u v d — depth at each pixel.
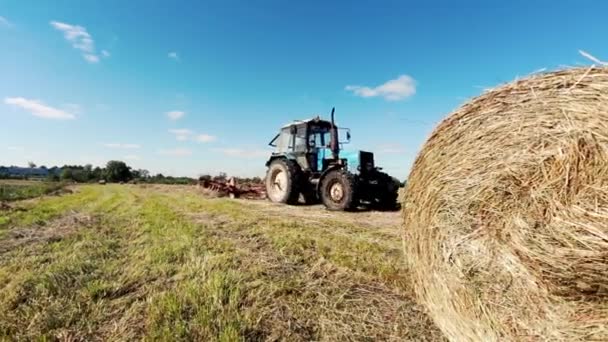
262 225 6.10
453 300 2.20
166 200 12.06
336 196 8.53
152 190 20.44
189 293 2.72
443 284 2.30
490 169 2.09
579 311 1.64
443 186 2.36
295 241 4.67
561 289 1.67
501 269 1.94
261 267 3.48
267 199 11.58
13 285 3.00
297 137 10.78
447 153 2.38
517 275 1.85
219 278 3.00
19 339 2.16
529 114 1.99
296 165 10.34
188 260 3.74
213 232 5.46
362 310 2.58
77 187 25.97
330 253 4.04
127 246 4.54
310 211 8.42
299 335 2.22
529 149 1.93
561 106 1.87
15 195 15.12
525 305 1.81
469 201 2.16
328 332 2.26
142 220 6.84
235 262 3.66
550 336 1.71
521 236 1.84
